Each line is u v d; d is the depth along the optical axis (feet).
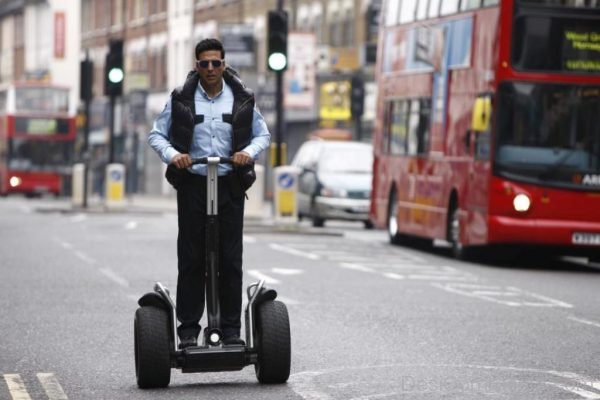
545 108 96.07
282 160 136.77
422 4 115.65
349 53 219.41
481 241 98.17
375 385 42.75
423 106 114.11
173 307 41.96
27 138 281.33
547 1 95.86
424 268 94.32
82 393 41.34
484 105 96.99
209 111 42.14
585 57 95.86
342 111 225.56
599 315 64.85
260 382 42.88
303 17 250.57
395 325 59.57
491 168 96.32
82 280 81.10
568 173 95.96
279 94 135.23
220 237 42.14
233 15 284.61
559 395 40.93
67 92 283.18
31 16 424.05
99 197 306.55
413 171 116.47
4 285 77.87
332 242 122.31
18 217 173.88
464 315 63.87
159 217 176.86
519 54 95.81
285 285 78.38
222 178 41.91
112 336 55.42
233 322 42.52
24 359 48.83
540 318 63.10
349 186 151.23
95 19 383.45
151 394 41.11
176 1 320.50
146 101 291.79
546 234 95.81
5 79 463.01
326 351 50.98
